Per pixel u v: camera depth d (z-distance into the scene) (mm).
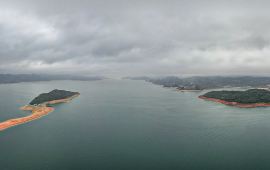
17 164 128375
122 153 141375
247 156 134750
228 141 160000
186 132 182250
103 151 145125
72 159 134000
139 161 130250
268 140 161250
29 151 146875
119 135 177250
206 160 130250
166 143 157750
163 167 122688
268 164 124688
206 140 162750
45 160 133000
